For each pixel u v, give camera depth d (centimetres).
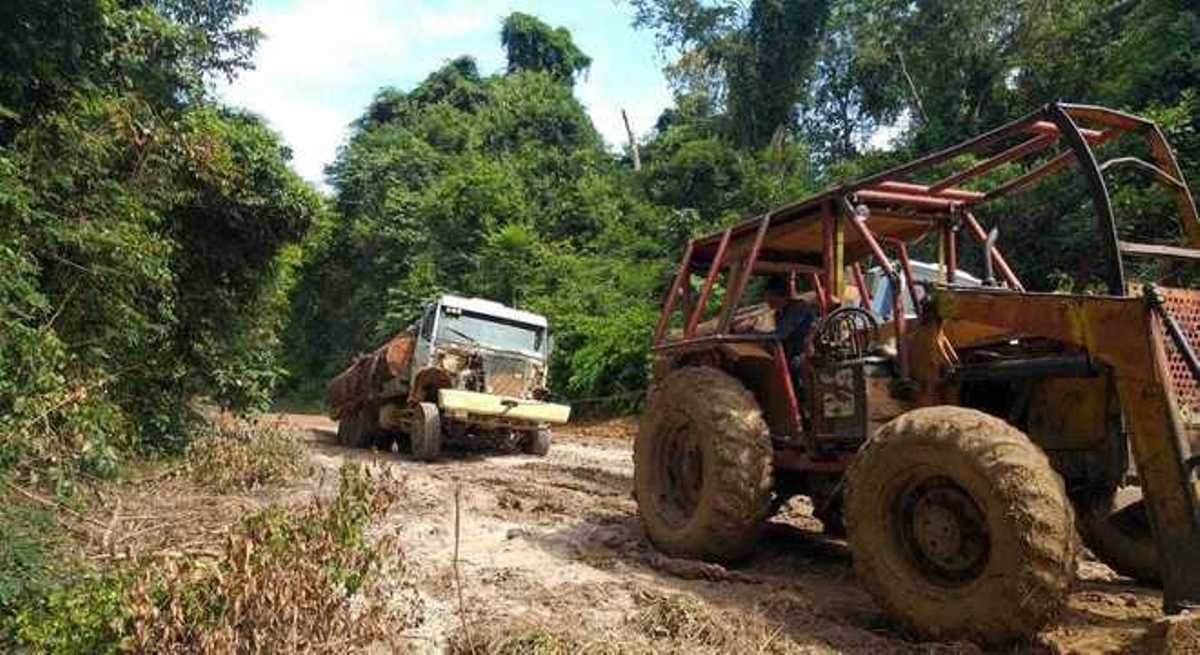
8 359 521
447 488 874
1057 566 374
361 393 1493
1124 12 2178
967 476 398
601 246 3009
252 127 1104
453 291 3056
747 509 549
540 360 1381
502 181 3288
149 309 882
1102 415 445
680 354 671
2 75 646
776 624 436
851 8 3089
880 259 538
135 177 827
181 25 959
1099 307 400
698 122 3456
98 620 330
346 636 343
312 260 3534
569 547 609
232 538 349
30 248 649
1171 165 495
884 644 411
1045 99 2248
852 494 452
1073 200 1570
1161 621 336
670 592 477
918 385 507
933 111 2431
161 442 880
